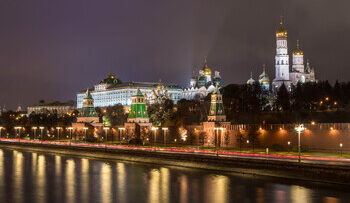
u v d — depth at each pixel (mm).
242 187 122750
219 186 125188
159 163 171250
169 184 131375
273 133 192125
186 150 193500
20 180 144000
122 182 137375
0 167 174375
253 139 184500
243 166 141125
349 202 104250
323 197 108875
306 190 116188
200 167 155125
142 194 119938
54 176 151125
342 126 166000
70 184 136125
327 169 119312
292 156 153250
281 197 110875
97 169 165750
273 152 172875
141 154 180375
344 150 164000
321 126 173250
